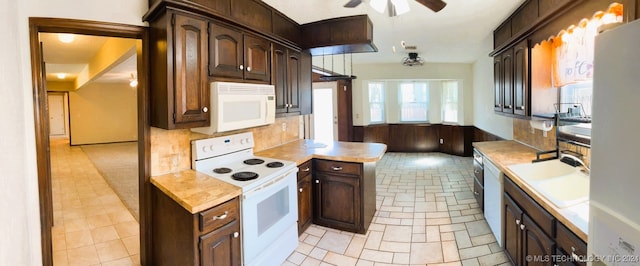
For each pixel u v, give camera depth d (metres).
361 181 2.74
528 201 1.83
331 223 2.91
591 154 1.05
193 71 1.95
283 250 2.37
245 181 2.02
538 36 2.32
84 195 4.11
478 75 5.90
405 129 7.13
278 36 2.69
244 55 2.36
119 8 1.94
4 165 0.91
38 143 1.82
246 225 1.94
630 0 1.09
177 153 2.26
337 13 2.90
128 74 6.11
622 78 0.90
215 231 1.75
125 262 2.40
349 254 2.47
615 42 0.92
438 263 2.32
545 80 2.56
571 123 2.12
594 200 1.05
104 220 3.22
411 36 3.80
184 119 1.91
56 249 2.59
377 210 3.40
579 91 2.36
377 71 6.55
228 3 2.25
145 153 2.09
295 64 3.16
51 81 9.05
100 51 4.27
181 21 1.86
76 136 9.51
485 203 3.01
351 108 6.68
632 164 0.87
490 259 2.35
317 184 2.94
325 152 2.99
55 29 1.85
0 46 0.95
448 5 2.68
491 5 2.70
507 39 3.07
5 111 0.97
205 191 1.83
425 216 3.21
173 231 1.87
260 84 2.54
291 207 2.45
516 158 2.61
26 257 1.17
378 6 2.09
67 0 1.81
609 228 0.97
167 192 1.85
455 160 6.16
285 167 2.38
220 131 2.06
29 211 1.77
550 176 2.34
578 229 1.26
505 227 2.31
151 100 2.06
